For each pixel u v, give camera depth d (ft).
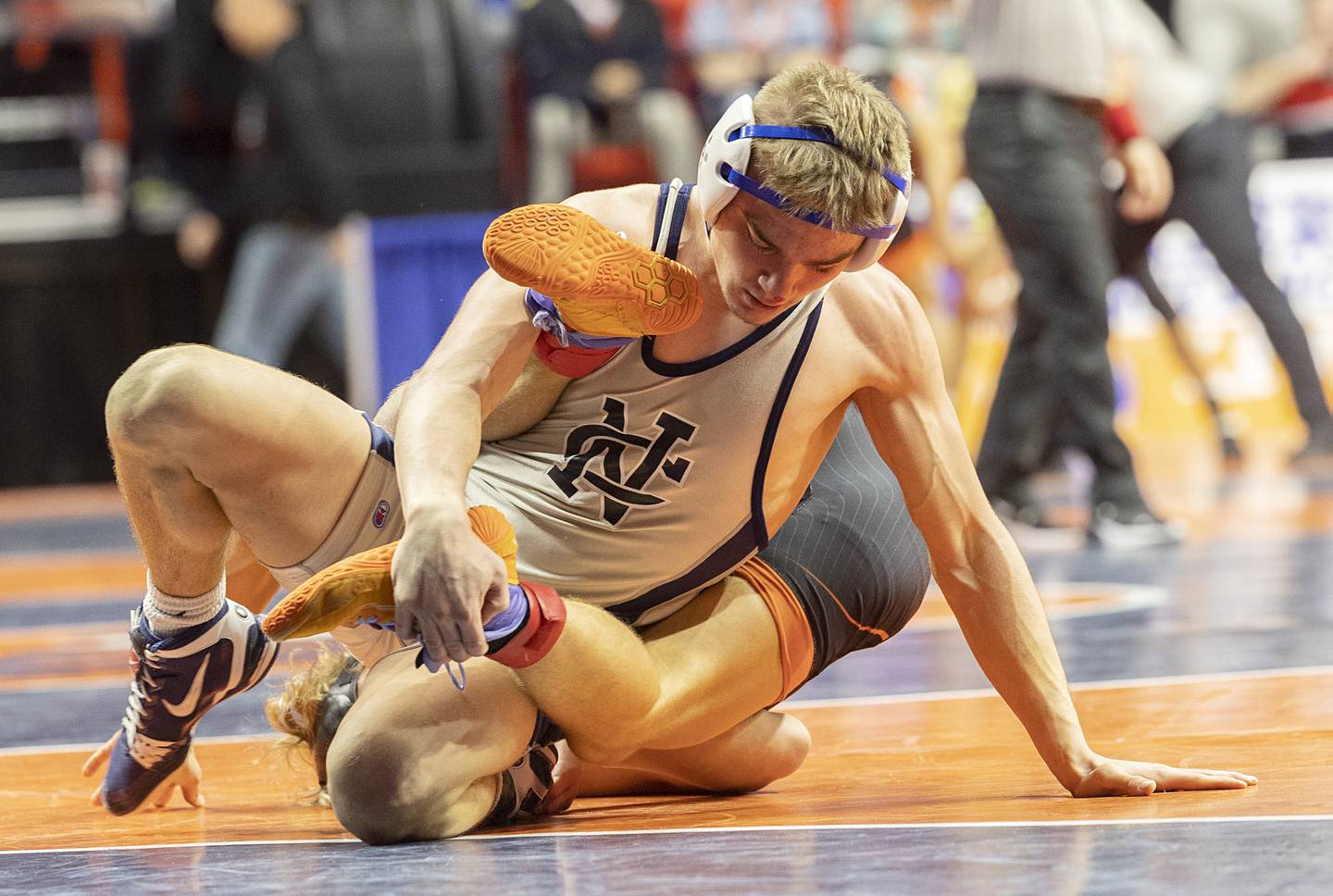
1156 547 25.38
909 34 43.57
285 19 42.91
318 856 8.07
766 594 9.61
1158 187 26.73
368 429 8.96
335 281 43.86
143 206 47.62
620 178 41.96
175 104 43.14
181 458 8.27
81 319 48.83
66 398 49.37
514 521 9.32
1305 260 45.91
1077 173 26.03
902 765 10.66
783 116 7.89
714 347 8.93
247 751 12.55
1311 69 44.21
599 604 9.37
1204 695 12.76
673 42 42.96
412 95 45.24
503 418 9.48
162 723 9.32
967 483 9.33
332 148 43.19
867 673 15.39
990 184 26.30
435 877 7.32
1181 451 45.83
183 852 8.41
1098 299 26.20
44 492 49.65
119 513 43.37
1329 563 22.20
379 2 45.14
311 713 9.62
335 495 8.72
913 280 37.45
